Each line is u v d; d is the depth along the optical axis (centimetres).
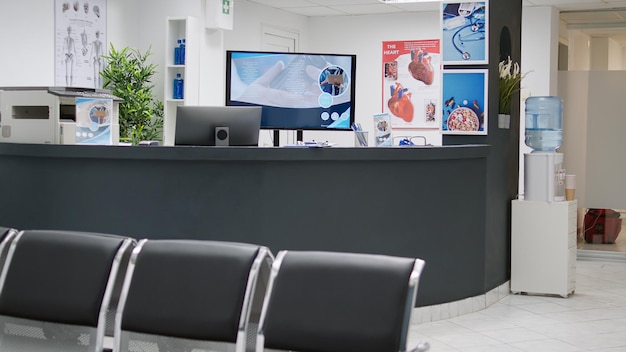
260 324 233
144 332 246
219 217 493
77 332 255
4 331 265
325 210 507
